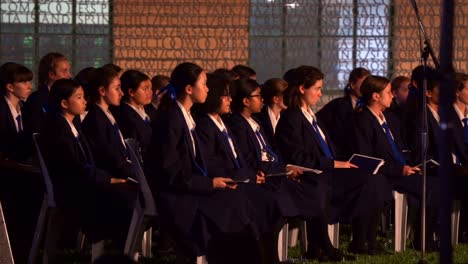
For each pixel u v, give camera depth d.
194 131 7.34
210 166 7.48
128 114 9.05
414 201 9.26
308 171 8.29
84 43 13.87
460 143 9.56
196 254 7.12
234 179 7.54
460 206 9.78
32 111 8.88
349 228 10.85
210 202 7.21
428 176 9.38
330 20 14.09
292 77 8.80
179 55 13.95
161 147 7.11
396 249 9.27
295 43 14.11
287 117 8.66
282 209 7.92
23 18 13.79
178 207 7.10
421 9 13.88
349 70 14.09
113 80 8.28
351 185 8.92
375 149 9.17
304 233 8.88
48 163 7.66
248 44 14.05
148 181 7.21
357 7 14.04
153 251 9.20
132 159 7.32
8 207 8.62
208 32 13.97
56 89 7.75
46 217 7.91
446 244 4.60
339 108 10.59
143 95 9.10
